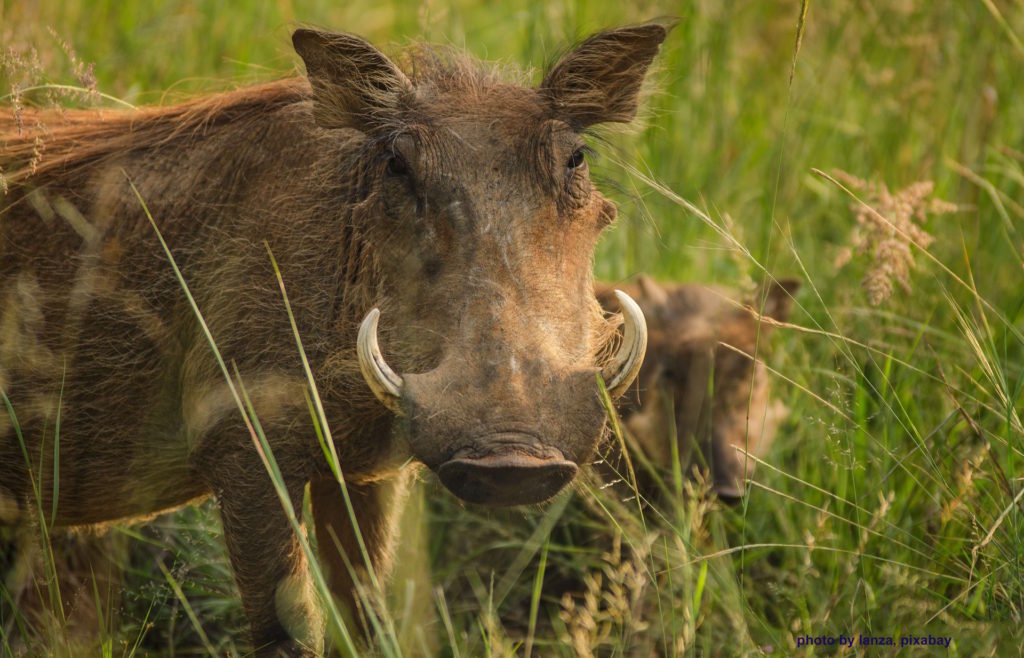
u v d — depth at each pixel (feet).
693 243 49.11
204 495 32.86
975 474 31.27
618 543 29.91
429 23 42.34
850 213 49.96
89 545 35.45
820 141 52.54
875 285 36.55
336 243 29.07
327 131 29.91
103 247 30.78
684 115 53.57
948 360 38.70
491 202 25.99
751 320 41.75
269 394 28.84
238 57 51.88
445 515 39.04
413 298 26.37
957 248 44.70
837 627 30.99
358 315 28.55
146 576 35.35
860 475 35.09
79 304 30.66
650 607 35.96
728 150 53.98
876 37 55.47
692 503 30.96
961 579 30.07
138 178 31.22
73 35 48.65
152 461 31.48
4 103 36.55
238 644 35.29
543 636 37.14
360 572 32.17
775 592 32.83
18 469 31.58
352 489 31.96
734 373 39.91
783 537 36.70
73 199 31.53
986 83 49.88
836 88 54.85
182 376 30.40
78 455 31.35
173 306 30.45
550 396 24.45
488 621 28.60
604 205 29.04
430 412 24.26
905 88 53.26
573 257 26.71
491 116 27.09
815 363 42.34
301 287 29.07
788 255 47.52
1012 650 27.27
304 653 29.50
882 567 30.37
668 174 49.93
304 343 28.91
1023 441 32.30
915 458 34.73
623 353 26.21
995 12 45.32
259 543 29.22
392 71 28.25
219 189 30.58
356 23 60.44
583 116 29.60
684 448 39.34
